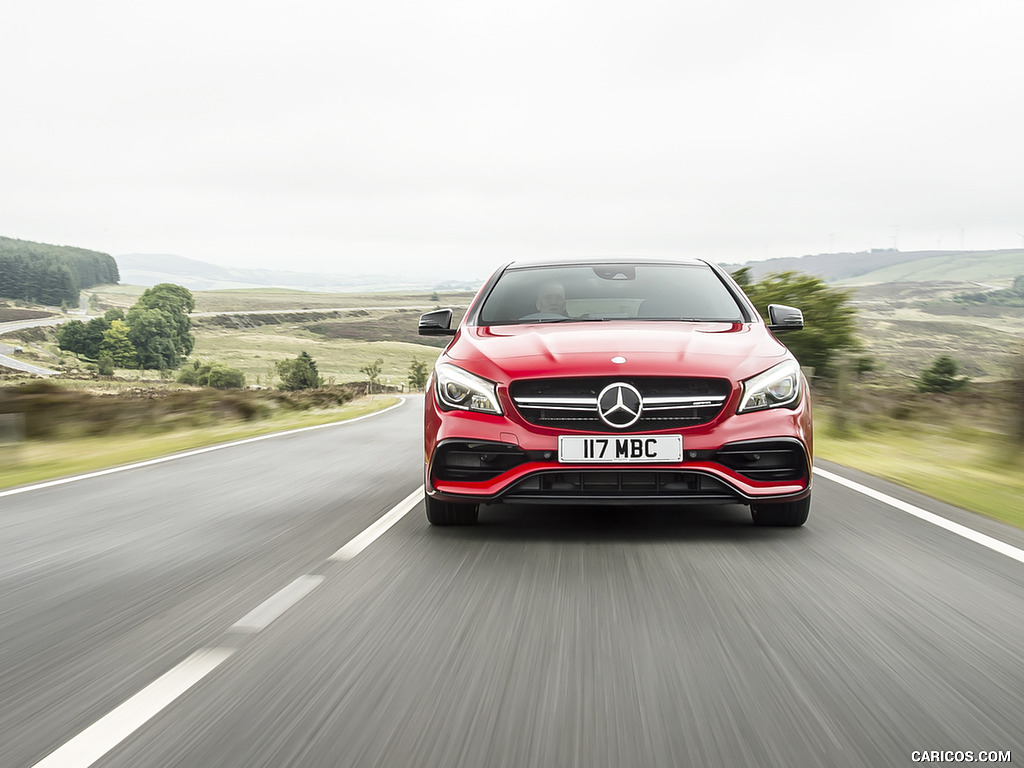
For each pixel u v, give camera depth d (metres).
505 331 5.29
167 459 9.70
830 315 17.08
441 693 2.56
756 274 18.42
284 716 2.42
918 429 12.10
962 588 3.68
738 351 4.77
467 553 4.41
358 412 25.05
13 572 4.31
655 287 5.89
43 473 9.20
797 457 4.59
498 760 2.13
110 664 2.89
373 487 7.11
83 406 15.62
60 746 2.25
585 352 4.70
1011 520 5.43
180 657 2.94
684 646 2.96
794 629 3.14
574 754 2.15
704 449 4.47
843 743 2.20
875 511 5.49
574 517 5.30
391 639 3.09
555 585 3.76
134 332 185.75
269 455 10.02
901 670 2.72
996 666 2.75
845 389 12.17
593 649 2.94
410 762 2.12
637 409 4.46
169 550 4.73
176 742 2.26
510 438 4.54
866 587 3.70
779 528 4.93
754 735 2.25
